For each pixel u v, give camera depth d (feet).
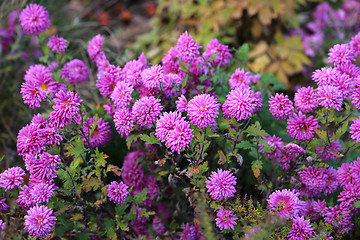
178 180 4.94
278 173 5.14
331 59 4.86
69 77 5.50
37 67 5.31
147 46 8.07
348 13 8.14
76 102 4.76
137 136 4.94
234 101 4.66
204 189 4.75
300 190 4.90
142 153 5.35
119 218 4.92
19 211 4.87
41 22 5.30
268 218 4.48
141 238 5.02
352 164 4.79
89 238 5.03
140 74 5.03
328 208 4.82
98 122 5.09
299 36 7.48
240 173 5.04
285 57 7.07
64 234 4.99
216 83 5.33
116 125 4.87
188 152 4.87
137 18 10.39
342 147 4.90
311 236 4.65
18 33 6.36
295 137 4.75
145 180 5.38
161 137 4.69
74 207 4.85
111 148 5.58
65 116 4.68
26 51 6.38
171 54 5.15
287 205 4.60
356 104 4.72
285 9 7.22
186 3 7.94
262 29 7.72
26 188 4.71
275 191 4.85
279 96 4.73
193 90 5.11
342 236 4.86
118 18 10.36
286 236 4.61
